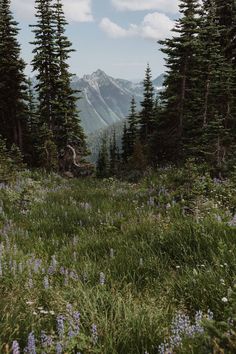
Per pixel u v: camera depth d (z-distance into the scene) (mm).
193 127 24281
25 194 12688
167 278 5562
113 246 7270
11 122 33688
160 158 26344
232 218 7262
